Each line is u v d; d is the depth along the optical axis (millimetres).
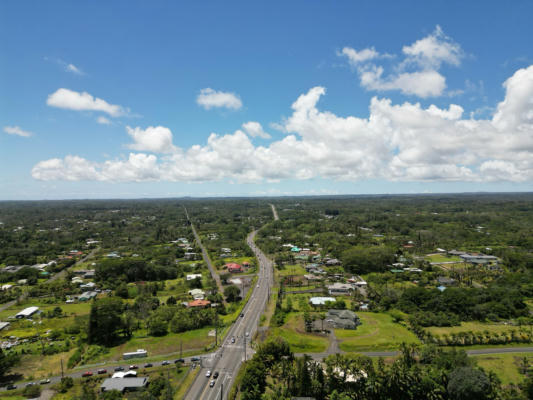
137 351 126625
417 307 171250
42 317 168625
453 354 111688
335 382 101250
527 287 194625
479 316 161375
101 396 98312
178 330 147875
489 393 91500
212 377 108688
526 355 123750
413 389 96938
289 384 103062
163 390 100438
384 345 132250
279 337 124375
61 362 115375
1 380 109500
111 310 144125
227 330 148250
